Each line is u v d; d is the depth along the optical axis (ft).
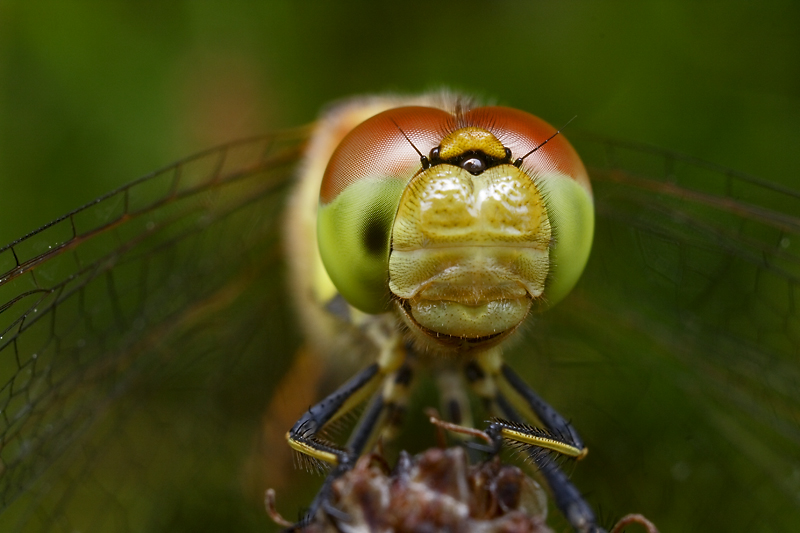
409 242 0.17
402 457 0.17
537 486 0.17
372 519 0.17
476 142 0.17
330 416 0.19
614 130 0.26
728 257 0.21
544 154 0.18
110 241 0.20
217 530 0.22
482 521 0.17
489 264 0.17
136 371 0.21
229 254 0.22
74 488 0.21
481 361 0.19
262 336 0.24
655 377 0.23
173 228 0.21
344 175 0.18
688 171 0.21
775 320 0.21
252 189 0.21
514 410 0.19
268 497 0.18
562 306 0.22
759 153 0.25
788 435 0.22
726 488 0.22
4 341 0.19
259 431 0.24
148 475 0.22
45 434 0.20
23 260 0.19
